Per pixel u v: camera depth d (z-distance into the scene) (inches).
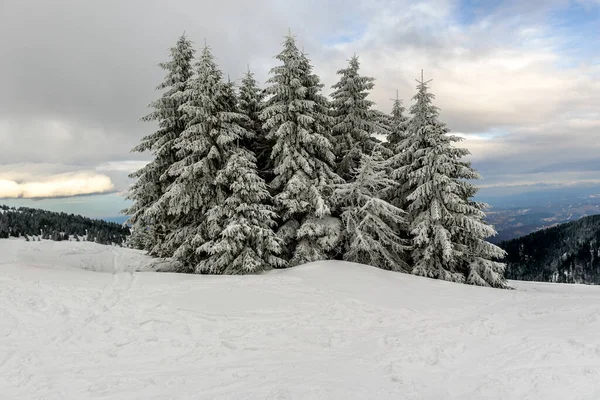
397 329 349.7
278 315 383.2
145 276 542.3
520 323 348.2
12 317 348.5
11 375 249.6
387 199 787.4
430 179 679.7
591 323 321.4
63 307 380.8
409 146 745.6
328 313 394.3
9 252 834.8
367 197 672.4
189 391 230.8
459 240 676.7
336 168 808.3
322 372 257.4
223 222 634.8
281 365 269.4
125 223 794.8
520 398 216.1
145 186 746.2
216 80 681.0
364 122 804.6
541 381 230.4
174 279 526.9
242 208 609.3
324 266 606.5
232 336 323.9
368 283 527.2
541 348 278.8
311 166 701.9
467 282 655.1
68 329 328.5
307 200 671.8
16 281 454.6
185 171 621.9
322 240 675.4
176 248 706.8
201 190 647.8
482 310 413.7
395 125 903.7
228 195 671.1
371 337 328.8
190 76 753.6
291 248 723.4
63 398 223.0
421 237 644.1
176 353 289.6
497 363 263.6
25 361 269.3
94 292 438.0
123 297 423.5
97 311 375.2
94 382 242.1
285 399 218.8
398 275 604.7
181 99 691.4
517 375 241.4
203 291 461.7
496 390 226.8
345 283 521.7
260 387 234.7
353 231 682.8
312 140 681.0
